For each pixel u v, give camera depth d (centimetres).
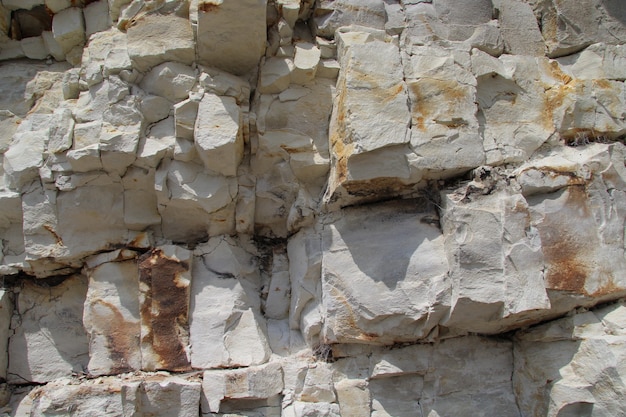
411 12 398
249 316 360
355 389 341
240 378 333
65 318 375
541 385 329
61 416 312
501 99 381
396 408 340
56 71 424
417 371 341
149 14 368
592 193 343
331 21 387
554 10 419
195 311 357
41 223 357
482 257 318
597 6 424
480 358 349
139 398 320
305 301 365
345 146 339
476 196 332
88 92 372
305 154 370
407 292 332
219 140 342
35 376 358
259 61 374
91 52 382
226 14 339
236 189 364
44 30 434
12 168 358
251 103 376
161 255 360
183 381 330
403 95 345
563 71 405
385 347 347
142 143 352
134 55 356
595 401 305
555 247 327
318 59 372
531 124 378
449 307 322
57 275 379
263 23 348
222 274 369
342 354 350
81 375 353
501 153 362
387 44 360
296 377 342
